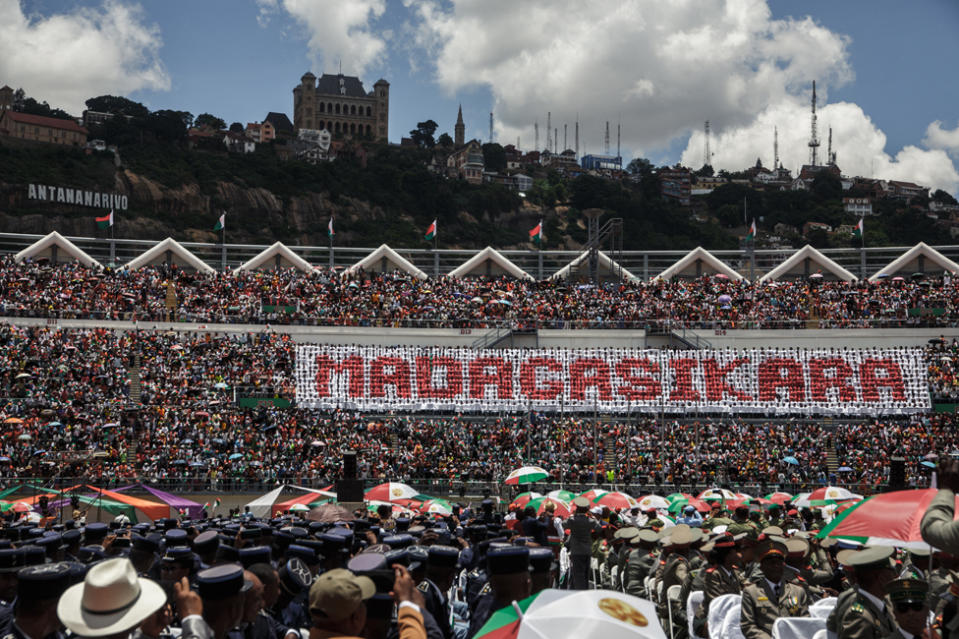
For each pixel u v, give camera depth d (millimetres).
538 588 11469
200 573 8727
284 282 95250
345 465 45812
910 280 98688
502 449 71625
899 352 82375
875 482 68500
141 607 7668
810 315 90938
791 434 74812
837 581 18734
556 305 93750
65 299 86000
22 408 68688
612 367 83188
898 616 10227
